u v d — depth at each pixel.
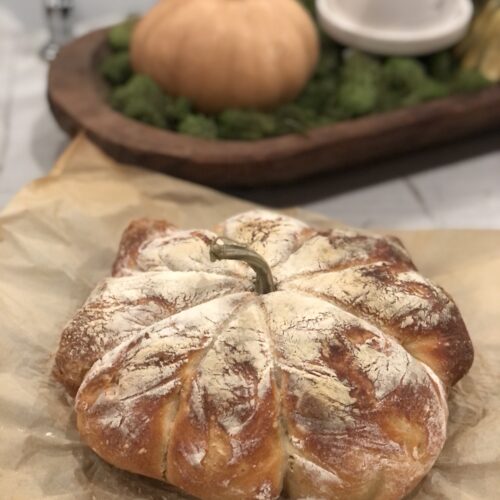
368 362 0.40
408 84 0.69
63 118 0.65
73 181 0.60
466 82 0.68
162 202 0.59
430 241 0.56
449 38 0.72
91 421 0.41
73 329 0.45
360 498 0.40
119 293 0.45
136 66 0.70
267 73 0.67
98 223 0.57
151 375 0.41
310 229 0.51
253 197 0.66
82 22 0.91
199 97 0.68
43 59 0.84
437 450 0.41
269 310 0.43
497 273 0.53
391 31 0.72
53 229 0.56
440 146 0.71
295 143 0.62
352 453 0.39
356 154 0.64
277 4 0.68
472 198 0.67
